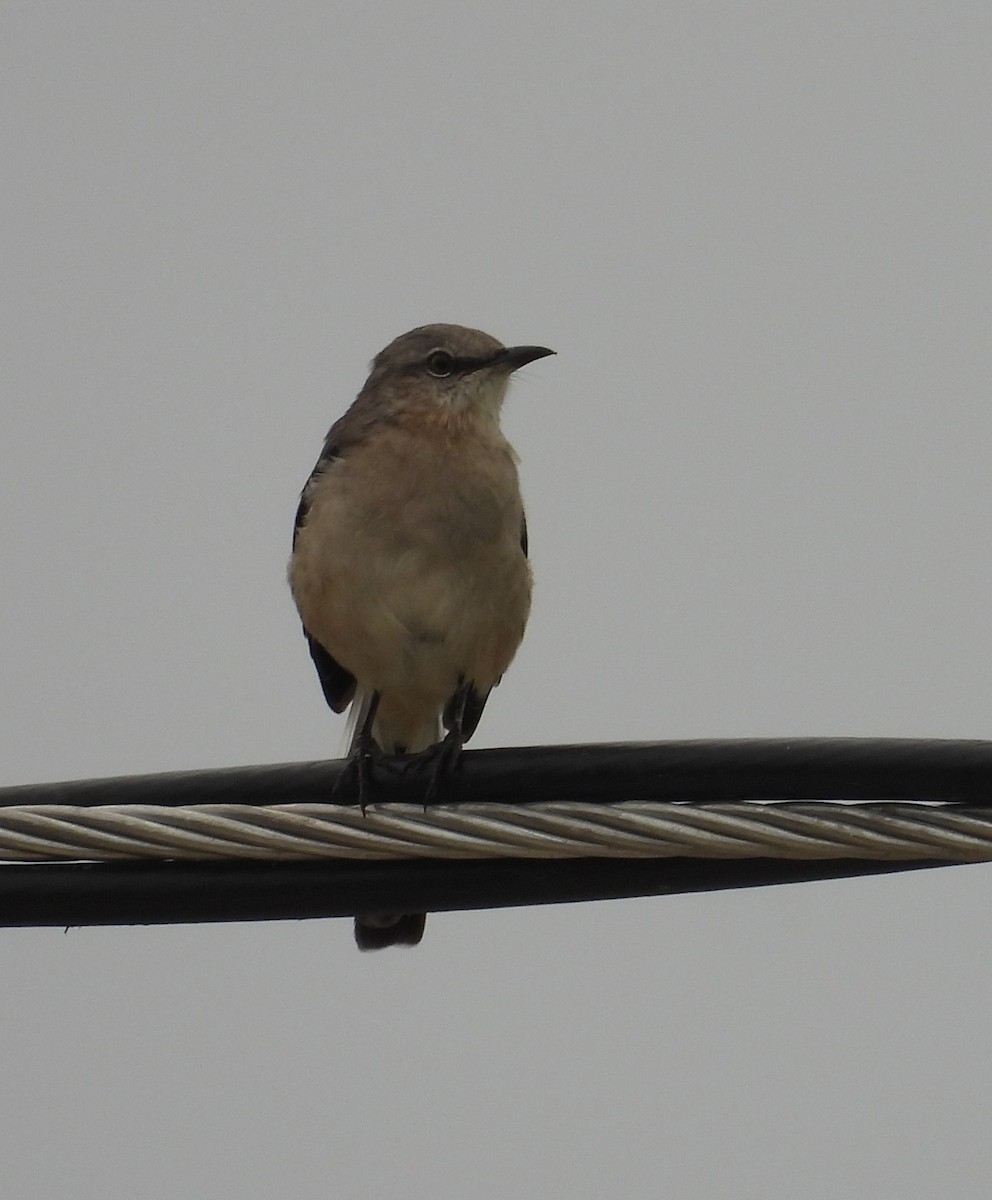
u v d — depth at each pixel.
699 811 9.88
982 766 9.77
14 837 10.12
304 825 10.05
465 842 10.01
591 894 10.42
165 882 10.54
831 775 9.93
